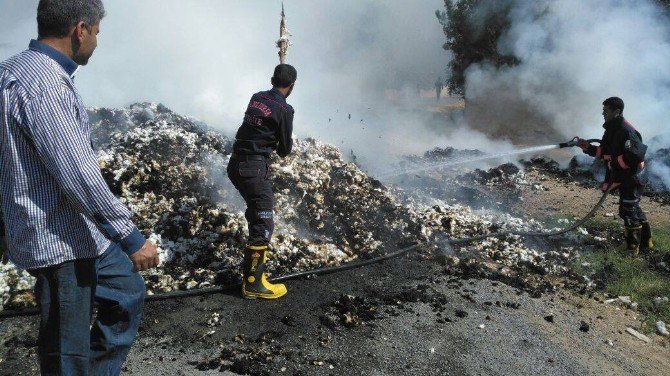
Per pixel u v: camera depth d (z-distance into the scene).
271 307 3.88
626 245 5.65
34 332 3.43
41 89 2.04
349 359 3.37
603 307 4.49
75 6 2.18
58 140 2.01
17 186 2.12
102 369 2.55
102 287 2.46
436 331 3.75
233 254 4.45
